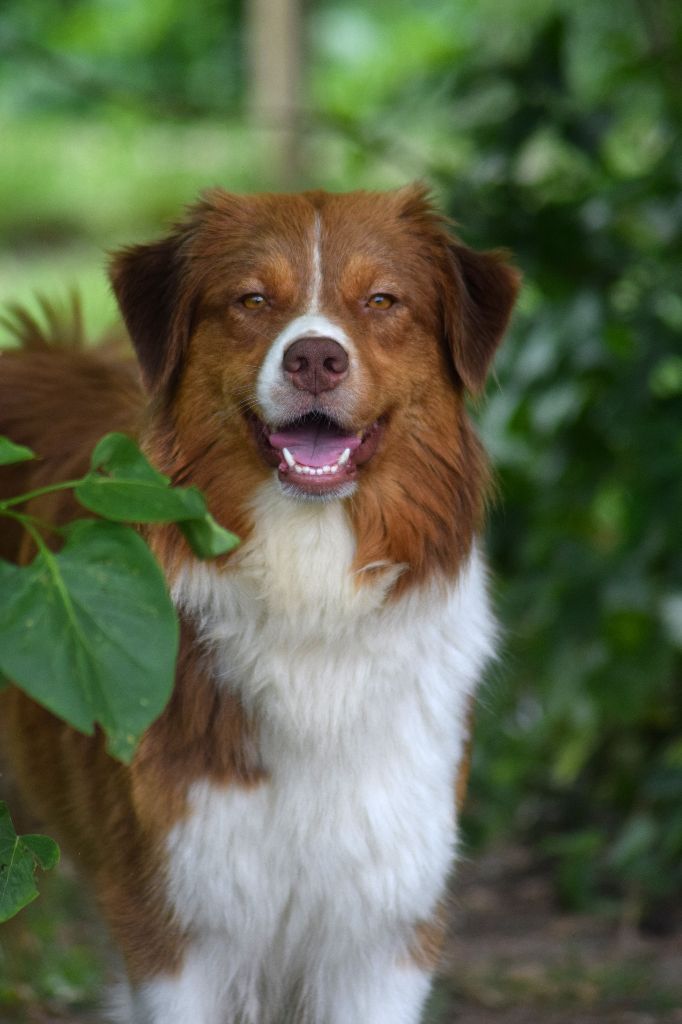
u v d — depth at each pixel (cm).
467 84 1320
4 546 946
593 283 1282
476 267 859
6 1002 998
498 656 953
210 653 794
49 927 1066
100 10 3244
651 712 1328
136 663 527
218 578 796
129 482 545
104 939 956
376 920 813
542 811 1359
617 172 1305
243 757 786
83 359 1025
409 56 3009
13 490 952
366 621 804
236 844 785
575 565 1243
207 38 3250
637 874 1184
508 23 1806
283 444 780
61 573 535
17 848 602
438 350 838
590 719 1281
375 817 797
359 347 791
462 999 1052
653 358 1229
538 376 1255
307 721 789
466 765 855
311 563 798
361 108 2567
